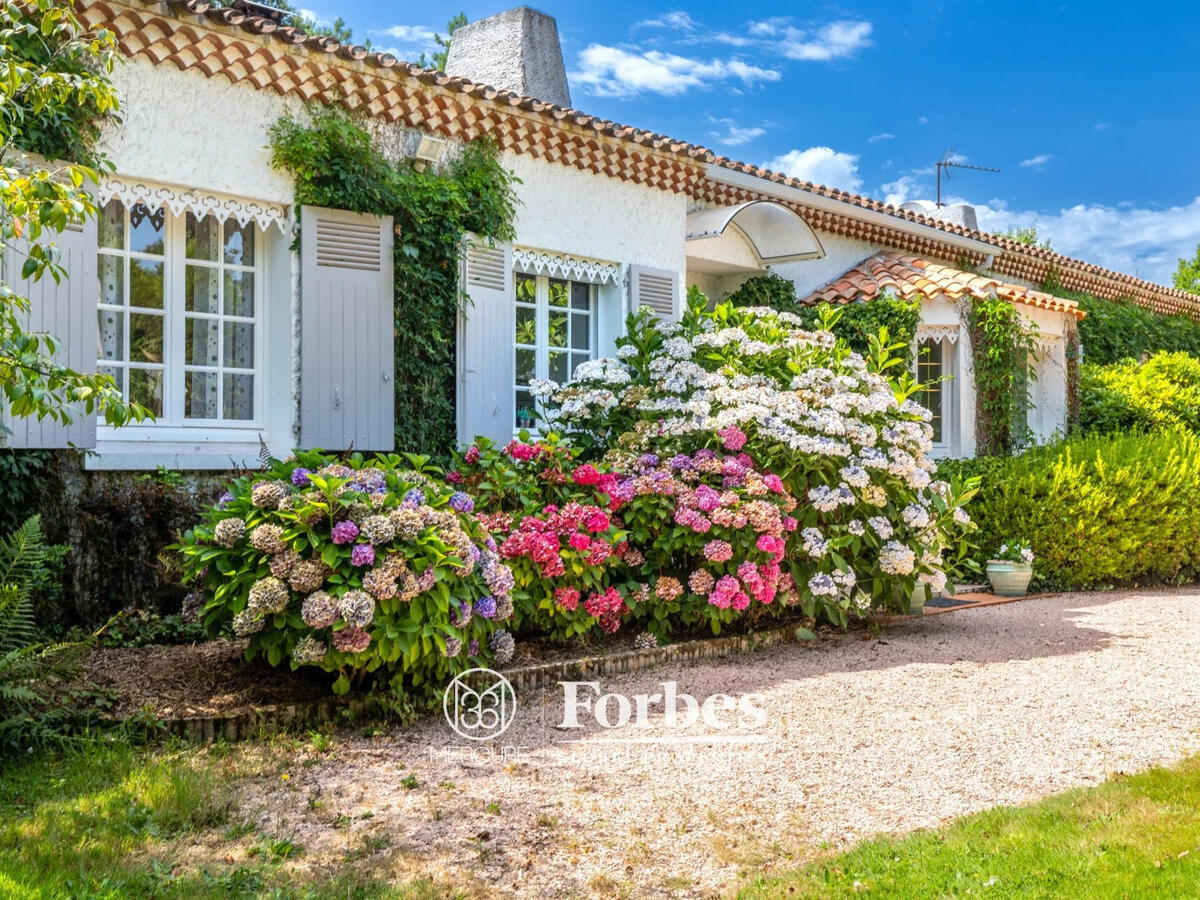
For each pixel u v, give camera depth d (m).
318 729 5.15
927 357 13.55
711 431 7.77
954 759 4.74
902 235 14.26
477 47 12.87
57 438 6.54
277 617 5.16
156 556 6.88
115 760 4.52
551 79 12.76
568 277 9.97
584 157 9.78
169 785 4.21
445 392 8.68
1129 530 10.81
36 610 6.37
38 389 4.59
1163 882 3.23
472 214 8.77
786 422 7.76
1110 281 17.53
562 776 4.53
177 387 7.49
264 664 5.91
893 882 3.33
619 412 8.38
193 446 7.46
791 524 7.32
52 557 6.28
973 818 3.92
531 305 9.81
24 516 6.46
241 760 4.67
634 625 7.49
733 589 7.00
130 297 7.30
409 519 5.24
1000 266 15.74
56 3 6.26
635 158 10.23
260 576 5.16
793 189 12.28
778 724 5.33
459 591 5.57
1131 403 14.98
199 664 5.95
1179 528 11.20
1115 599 10.12
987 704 5.71
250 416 7.89
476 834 3.86
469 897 3.34
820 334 8.61
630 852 3.71
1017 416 13.02
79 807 4.01
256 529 5.11
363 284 8.00
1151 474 11.05
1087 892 3.19
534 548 6.36
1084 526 10.53
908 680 6.32
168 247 7.46
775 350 8.55
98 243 7.12
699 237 10.96
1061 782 4.42
